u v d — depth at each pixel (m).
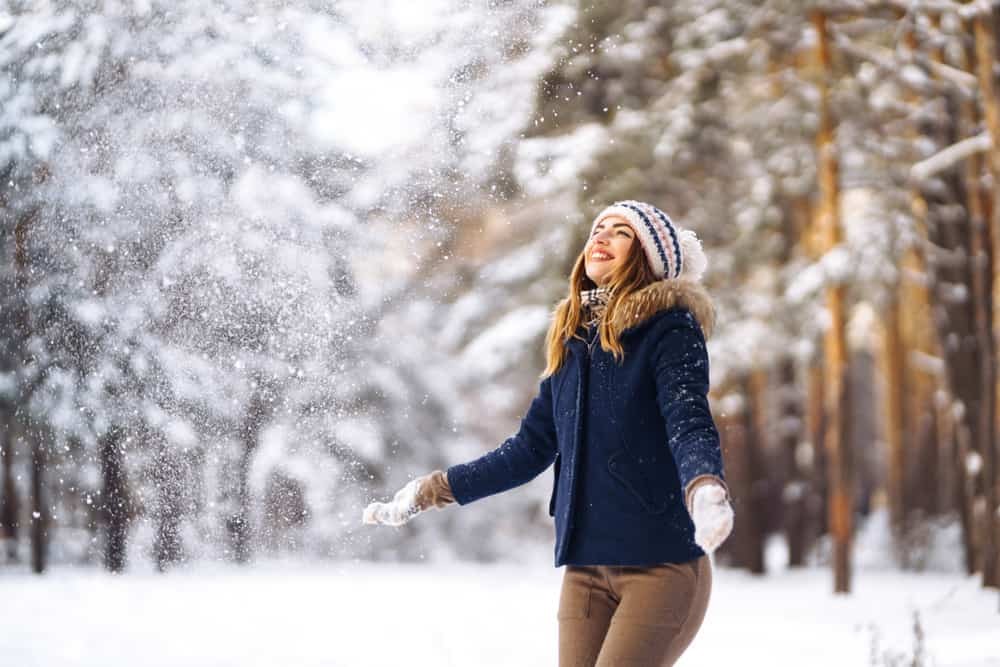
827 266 18.83
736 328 22.30
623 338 3.72
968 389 18.34
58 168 7.46
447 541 28.48
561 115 19.91
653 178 21.38
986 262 15.26
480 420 26.42
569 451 3.77
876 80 19.12
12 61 7.49
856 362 42.62
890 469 27.97
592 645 3.68
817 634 11.73
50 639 9.05
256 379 7.67
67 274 7.53
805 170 21.86
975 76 16.52
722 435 24.66
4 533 16.25
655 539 3.61
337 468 13.62
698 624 3.66
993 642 9.30
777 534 37.53
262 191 7.42
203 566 8.23
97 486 8.10
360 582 15.34
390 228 7.75
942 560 24.08
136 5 7.45
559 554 3.75
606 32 20.47
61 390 7.56
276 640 9.52
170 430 7.67
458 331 23.48
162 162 7.43
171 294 7.52
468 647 10.11
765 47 20.84
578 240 20.73
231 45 7.39
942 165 16.64
